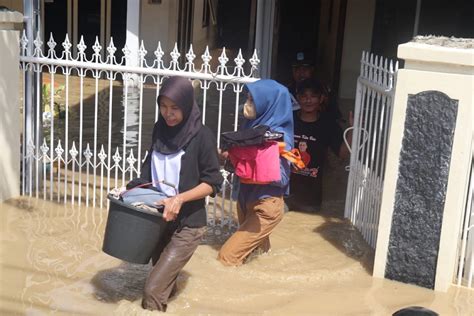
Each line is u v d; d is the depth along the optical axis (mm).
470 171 5332
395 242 5379
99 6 16531
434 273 5289
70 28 16359
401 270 5398
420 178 5203
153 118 11203
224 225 6555
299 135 6992
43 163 6957
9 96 6730
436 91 5039
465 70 4953
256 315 4809
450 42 5258
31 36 6852
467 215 5340
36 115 6949
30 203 6883
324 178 8406
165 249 4762
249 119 5582
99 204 6934
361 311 4910
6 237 6008
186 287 5176
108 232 4590
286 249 5984
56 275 5328
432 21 13719
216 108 12086
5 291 5016
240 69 6180
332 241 6258
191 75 6273
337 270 5578
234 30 23797
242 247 5578
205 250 5895
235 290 5184
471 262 5402
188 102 4574
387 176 5305
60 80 14445
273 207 5508
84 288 5129
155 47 15633
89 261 5621
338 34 14047
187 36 17906
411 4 13734
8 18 6570
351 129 6797
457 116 5020
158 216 4500
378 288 5312
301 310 4902
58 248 5848
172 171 4691
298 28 15734
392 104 5504
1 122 6672
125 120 6555
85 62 6609
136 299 4969
